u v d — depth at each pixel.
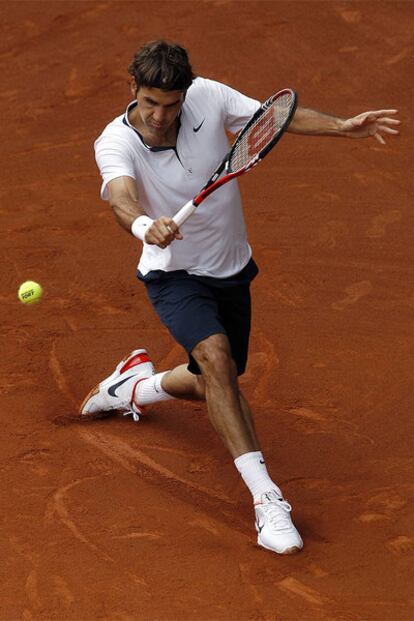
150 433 22.75
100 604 17.59
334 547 18.89
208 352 19.02
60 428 22.94
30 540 19.25
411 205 32.47
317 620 17.09
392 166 34.81
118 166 18.53
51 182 35.34
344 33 43.84
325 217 31.97
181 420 23.30
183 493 20.64
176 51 17.66
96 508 20.14
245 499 20.48
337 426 22.67
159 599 17.69
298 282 28.58
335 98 39.72
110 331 26.75
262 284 28.58
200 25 45.88
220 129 19.44
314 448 21.95
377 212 32.16
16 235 32.00
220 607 17.47
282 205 32.78
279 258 29.84
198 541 19.17
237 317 20.88
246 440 18.89
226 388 18.92
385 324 26.41
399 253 29.78
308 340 25.91
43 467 21.48
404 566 18.31
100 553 18.86
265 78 41.47
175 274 19.95
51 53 45.31
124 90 41.94
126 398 22.69
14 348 26.02
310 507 20.09
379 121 19.48
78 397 24.11
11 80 43.44
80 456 21.88
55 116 40.38
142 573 18.33
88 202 33.91
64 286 29.05
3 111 41.00
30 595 17.84
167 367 25.23
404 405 23.25
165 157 18.86
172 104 17.83
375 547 18.84
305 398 23.77
